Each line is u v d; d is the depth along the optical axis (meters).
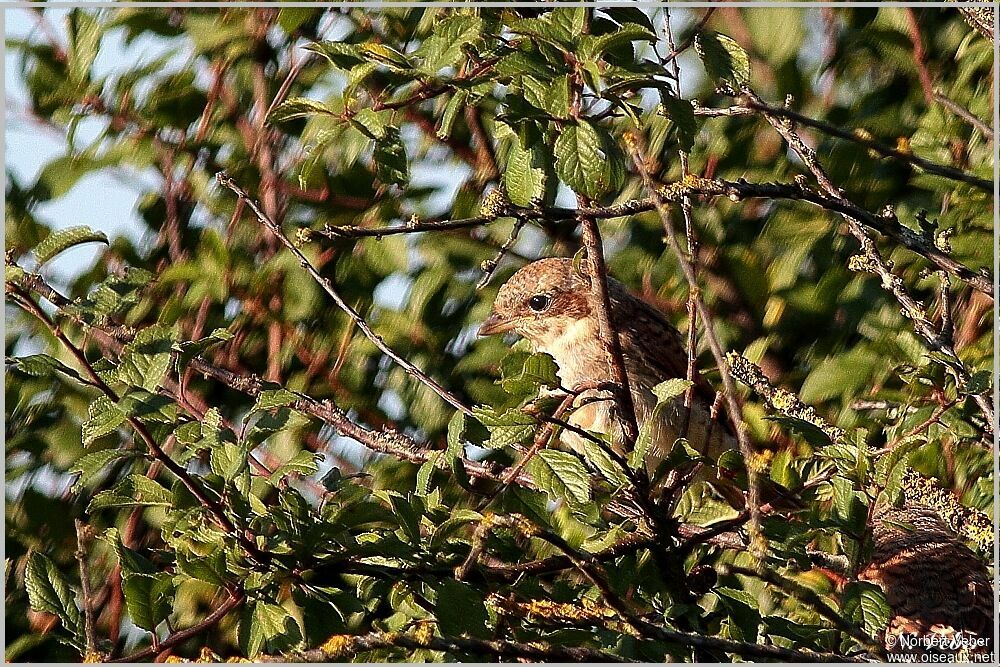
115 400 7.66
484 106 12.02
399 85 7.79
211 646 9.50
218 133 12.48
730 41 7.64
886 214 8.34
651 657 7.12
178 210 12.52
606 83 7.07
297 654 6.55
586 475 7.41
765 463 7.71
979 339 10.67
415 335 11.73
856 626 7.50
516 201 7.22
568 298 11.89
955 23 11.91
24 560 10.66
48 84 12.59
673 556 8.09
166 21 12.55
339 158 12.12
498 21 7.73
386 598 8.46
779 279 11.56
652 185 7.09
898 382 10.64
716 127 11.90
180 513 7.57
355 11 12.34
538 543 9.77
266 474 9.59
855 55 12.02
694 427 11.30
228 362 11.91
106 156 12.31
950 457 9.50
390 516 7.88
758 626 7.85
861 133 8.34
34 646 9.59
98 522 11.20
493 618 7.45
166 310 11.95
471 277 12.34
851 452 7.60
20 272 7.71
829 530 7.60
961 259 10.70
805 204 11.65
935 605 9.90
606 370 11.70
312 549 7.44
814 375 10.76
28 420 11.52
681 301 11.91
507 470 9.16
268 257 12.13
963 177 8.34
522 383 7.61
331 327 11.89
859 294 11.19
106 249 12.35
